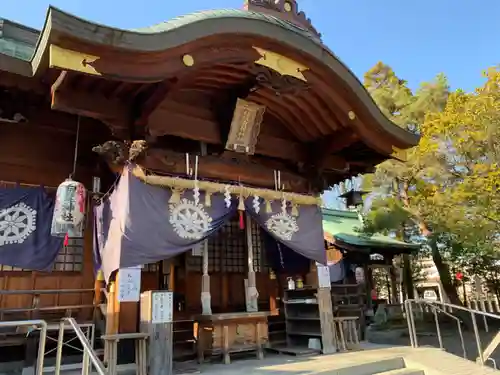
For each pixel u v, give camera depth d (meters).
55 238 6.68
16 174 6.85
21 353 6.41
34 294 6.52
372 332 15.30
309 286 8.55
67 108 5.72
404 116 16.55
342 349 7.61
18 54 6.49
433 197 11.48
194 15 5.84
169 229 5.91
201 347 6.61
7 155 6.84
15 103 6.57
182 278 8.21
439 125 10.98
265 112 8.15
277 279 9.60
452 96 11.45
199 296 8.27
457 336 14.33
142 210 5.74
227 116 7.21
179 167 6.62
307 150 8.82
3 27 7.65
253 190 6.90
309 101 7.59
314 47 6.68
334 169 8.70
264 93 7.51
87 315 6.96
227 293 8.62
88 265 7.16
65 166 7.30
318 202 7.75
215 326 6.55
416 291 21.89
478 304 18.17
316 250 7.57
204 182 6.37
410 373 6.31
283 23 6.62
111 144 6.02
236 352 7.12
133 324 5.50
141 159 6.06
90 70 4.96
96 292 6.66
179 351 7.36
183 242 5.99
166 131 6.75
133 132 6.27
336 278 16.33
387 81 18.56
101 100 6.03
